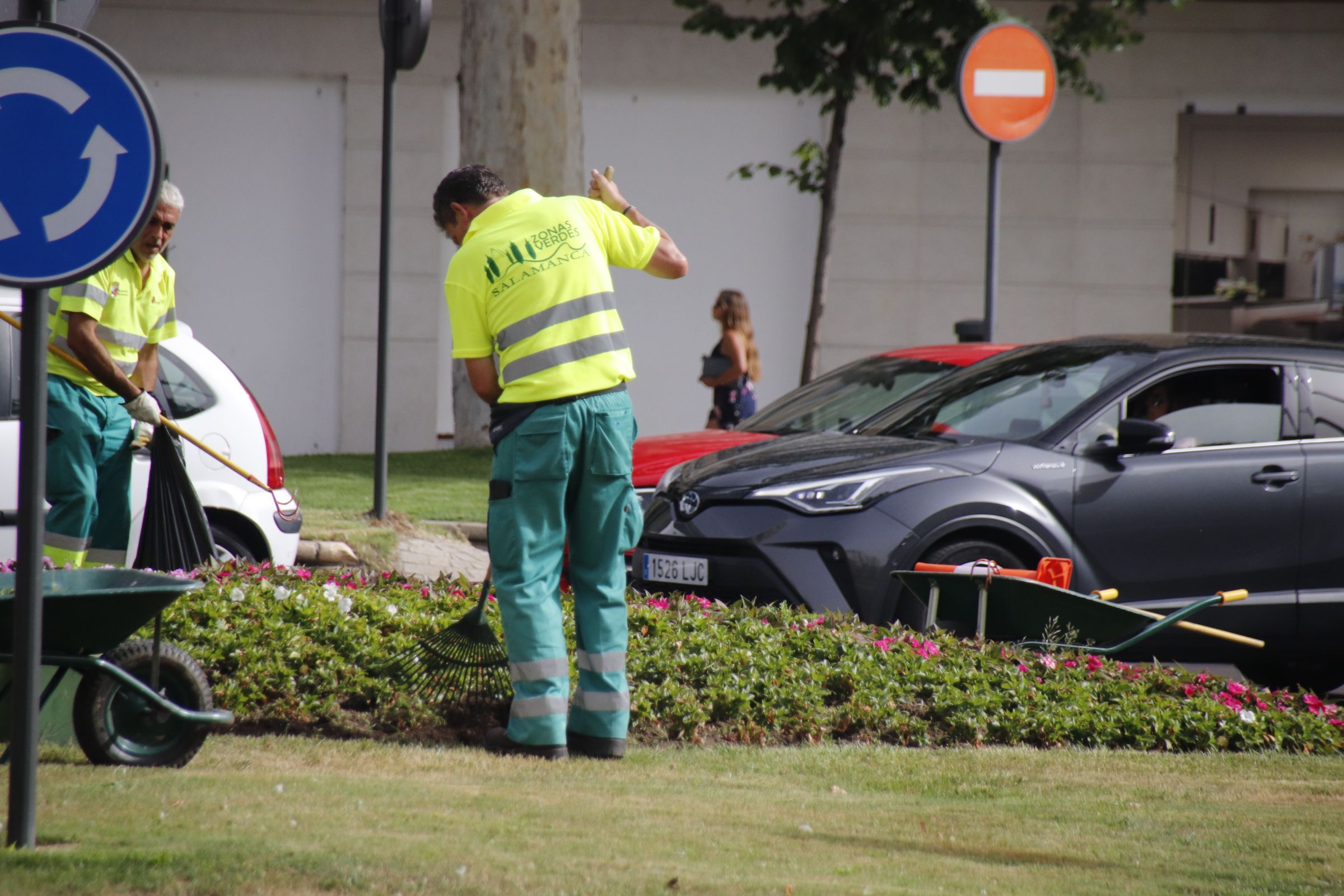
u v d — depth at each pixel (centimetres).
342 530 3447
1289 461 2689
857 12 4922
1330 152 6669
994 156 3988
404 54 3378
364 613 2217
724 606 2389
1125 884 1338
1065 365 2797
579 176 5012
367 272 6525
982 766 1903
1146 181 6662
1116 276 6694
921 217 6638
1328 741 2178
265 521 2661
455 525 3728
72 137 1263
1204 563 2623
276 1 6444
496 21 4903
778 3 5250
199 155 6488
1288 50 6625
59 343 2223
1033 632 2306
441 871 1220
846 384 3481
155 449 2277
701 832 1450
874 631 2328
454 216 1878
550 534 1802
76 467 2220
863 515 2431
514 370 1780
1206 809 1691
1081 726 2106
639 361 6625
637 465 3056
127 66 1261
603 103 6562
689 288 6625
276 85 6494
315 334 6562
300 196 6519
